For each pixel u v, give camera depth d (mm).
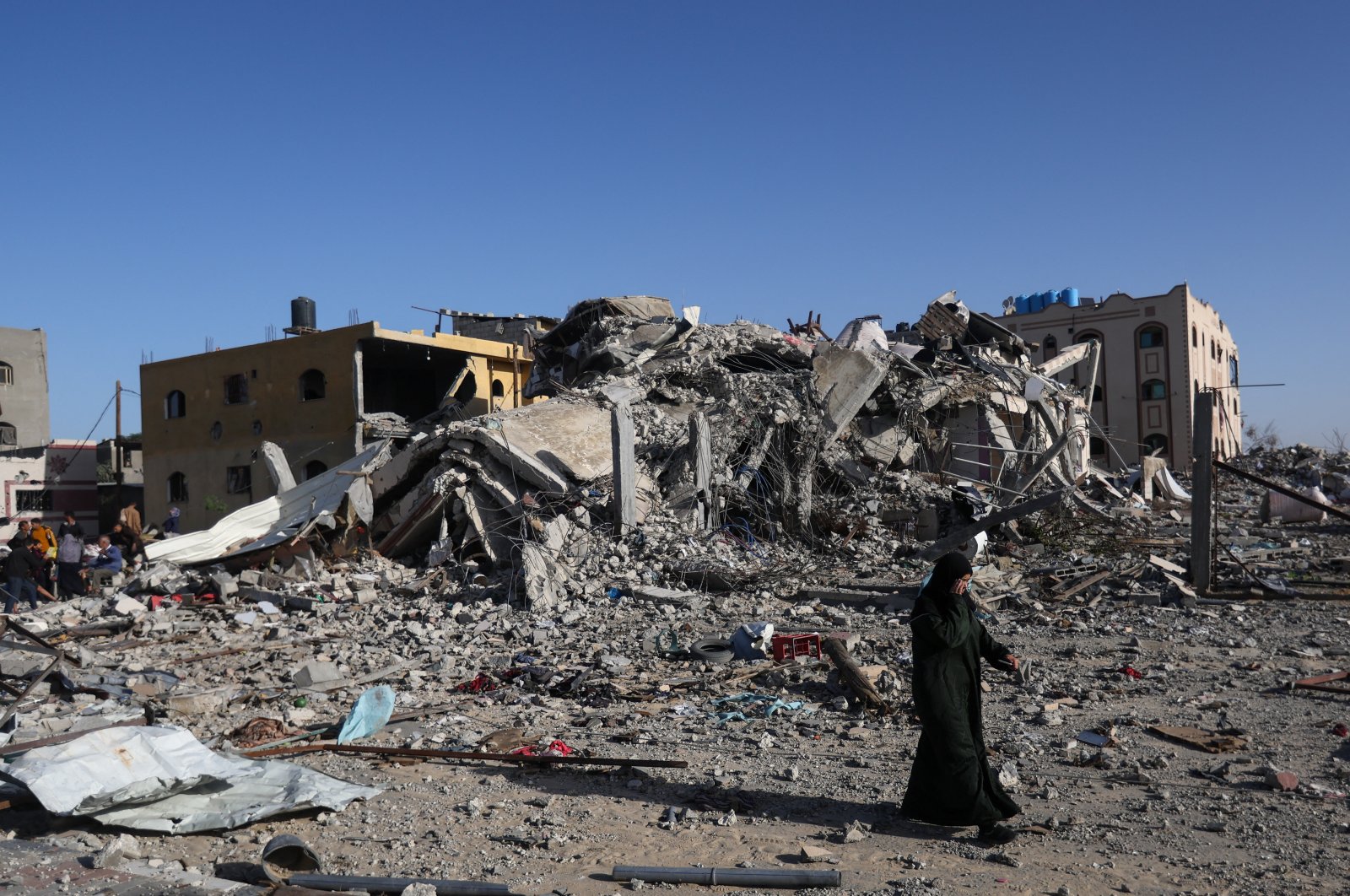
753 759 7086
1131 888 4500
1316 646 10672
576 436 20703
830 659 9609
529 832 5457
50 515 38781
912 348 28281
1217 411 51406
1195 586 14117
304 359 29703
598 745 7621
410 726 8352
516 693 9680
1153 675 9500
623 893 4590
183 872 4762
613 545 17125
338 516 19641
